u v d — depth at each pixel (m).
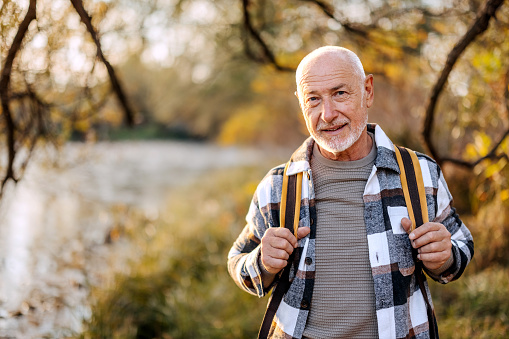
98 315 3.64
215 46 5.03
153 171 15.86
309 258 1.70
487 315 3.38
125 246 6.10
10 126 2.73
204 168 17.14
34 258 5.48
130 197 10.53
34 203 8.16
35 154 3.54
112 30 3.20
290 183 1.79
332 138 1.69
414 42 3.82
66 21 2.60
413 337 1.65
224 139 26.56
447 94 3.97
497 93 3.30
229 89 19.78
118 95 2.86
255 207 1.87
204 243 5.70
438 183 1.74
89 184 11.66
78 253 5.70
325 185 1.76
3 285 4.59
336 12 3.72
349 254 1.68
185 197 10.16
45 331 3.61
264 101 14.68
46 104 3.07
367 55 4.16
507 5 2.90
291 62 4.47
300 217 1.74
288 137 16.31
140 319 3.85
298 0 3.79
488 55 3.19
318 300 1.69
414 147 5.13
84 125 3.66
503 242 3.97
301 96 1.74
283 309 1.74
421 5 3.61
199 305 4.10
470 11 3.35
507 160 3.15
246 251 1.89
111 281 4.41
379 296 1.62
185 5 4.00
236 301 4.14
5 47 2.34
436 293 3.79
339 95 1.67
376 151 1.79
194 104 19.72
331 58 1.69
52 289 4.50
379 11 3.71
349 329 1.66
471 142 4.39
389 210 1.68
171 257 5.12
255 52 4.75
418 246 1.57
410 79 5.24
